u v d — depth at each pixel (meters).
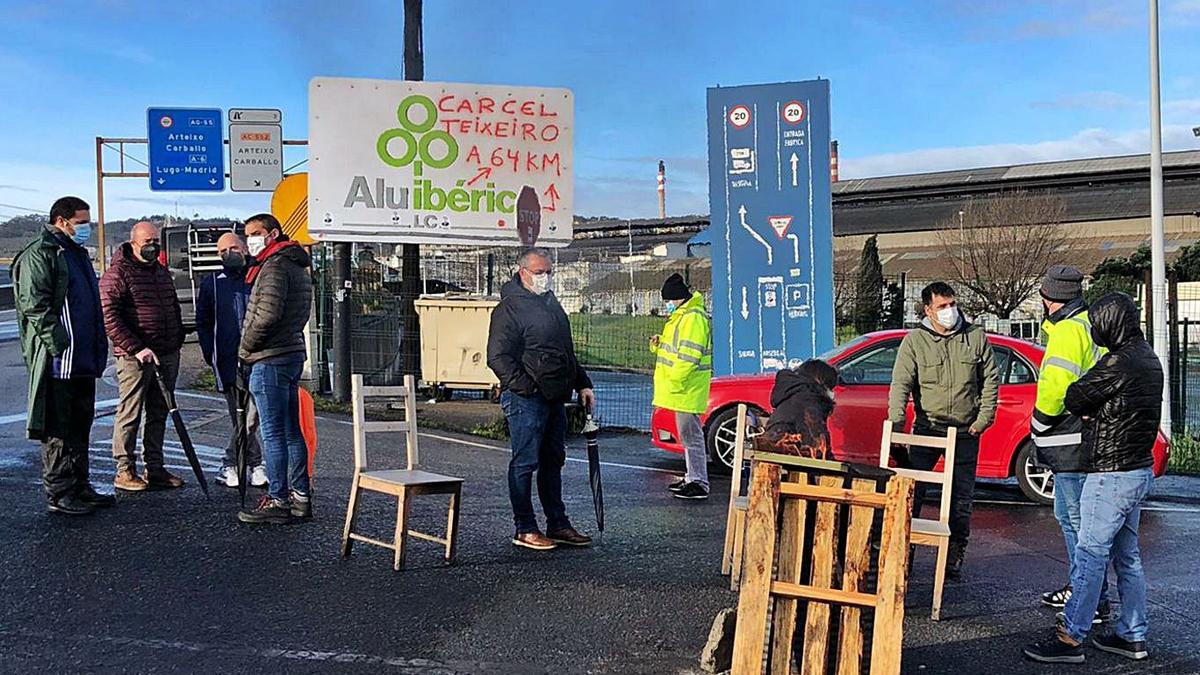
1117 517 5.24
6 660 4.82
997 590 6.54
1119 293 5.39
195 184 22.62
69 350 7.22
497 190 12.49
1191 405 15.44
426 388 15.23
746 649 4.30
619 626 5.55
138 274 8.04
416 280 14.48
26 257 7.11
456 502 6.64
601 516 7.31
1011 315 35.38
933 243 48.59
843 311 20.58
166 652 4.98
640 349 21.48
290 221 12.98
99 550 6.61
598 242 56.28
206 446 10.55
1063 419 5.65
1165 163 47.62
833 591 4.25
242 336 7.30
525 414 6.97
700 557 7.01
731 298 11.49
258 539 7.00
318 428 12.23
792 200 11.32
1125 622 5.38
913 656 5.34
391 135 12.32
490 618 5.62
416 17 13.41
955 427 6.66
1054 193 45.62
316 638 5.23
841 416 9.57
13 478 8.52
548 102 12.53
